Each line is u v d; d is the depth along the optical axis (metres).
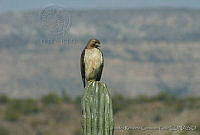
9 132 94.69
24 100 112.69
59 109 102.00
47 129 94.00
